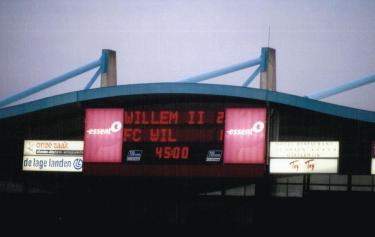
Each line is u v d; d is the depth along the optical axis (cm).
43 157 5369
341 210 5144
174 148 5053
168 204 5434
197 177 5006
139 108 5216
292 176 5234
